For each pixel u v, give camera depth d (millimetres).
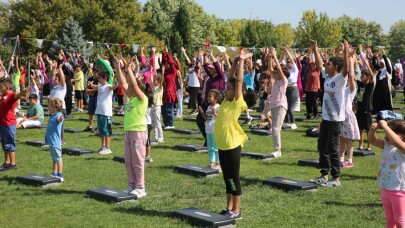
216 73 11305
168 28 65875
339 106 8312
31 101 16266
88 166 10273
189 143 13172
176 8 68312
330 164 8555
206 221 6289
